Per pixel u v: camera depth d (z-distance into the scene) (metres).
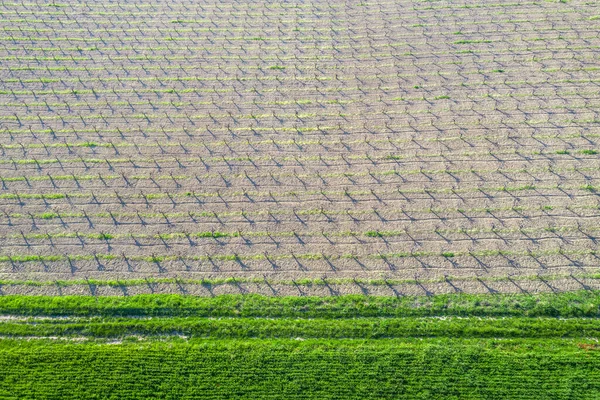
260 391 15.47
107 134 22.81
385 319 16.98
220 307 17.41
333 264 18.39
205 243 19.11
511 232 18.92
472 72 24.61
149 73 25.50
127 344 16.62
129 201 20.42
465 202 19.88
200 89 24.61
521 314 16.92
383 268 18.22
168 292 17.84
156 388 15.60
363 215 19.70
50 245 19.12
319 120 23.02
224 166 21.48
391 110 23.22
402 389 15.36
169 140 22.52
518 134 21.92
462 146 21.67
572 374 15.40
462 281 17.77
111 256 18.80
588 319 16.67
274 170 21.27
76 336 16.89
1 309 17.41
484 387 15.30
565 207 19.48
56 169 21.53
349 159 21.50
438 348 16.14
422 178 20.72
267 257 18.67
